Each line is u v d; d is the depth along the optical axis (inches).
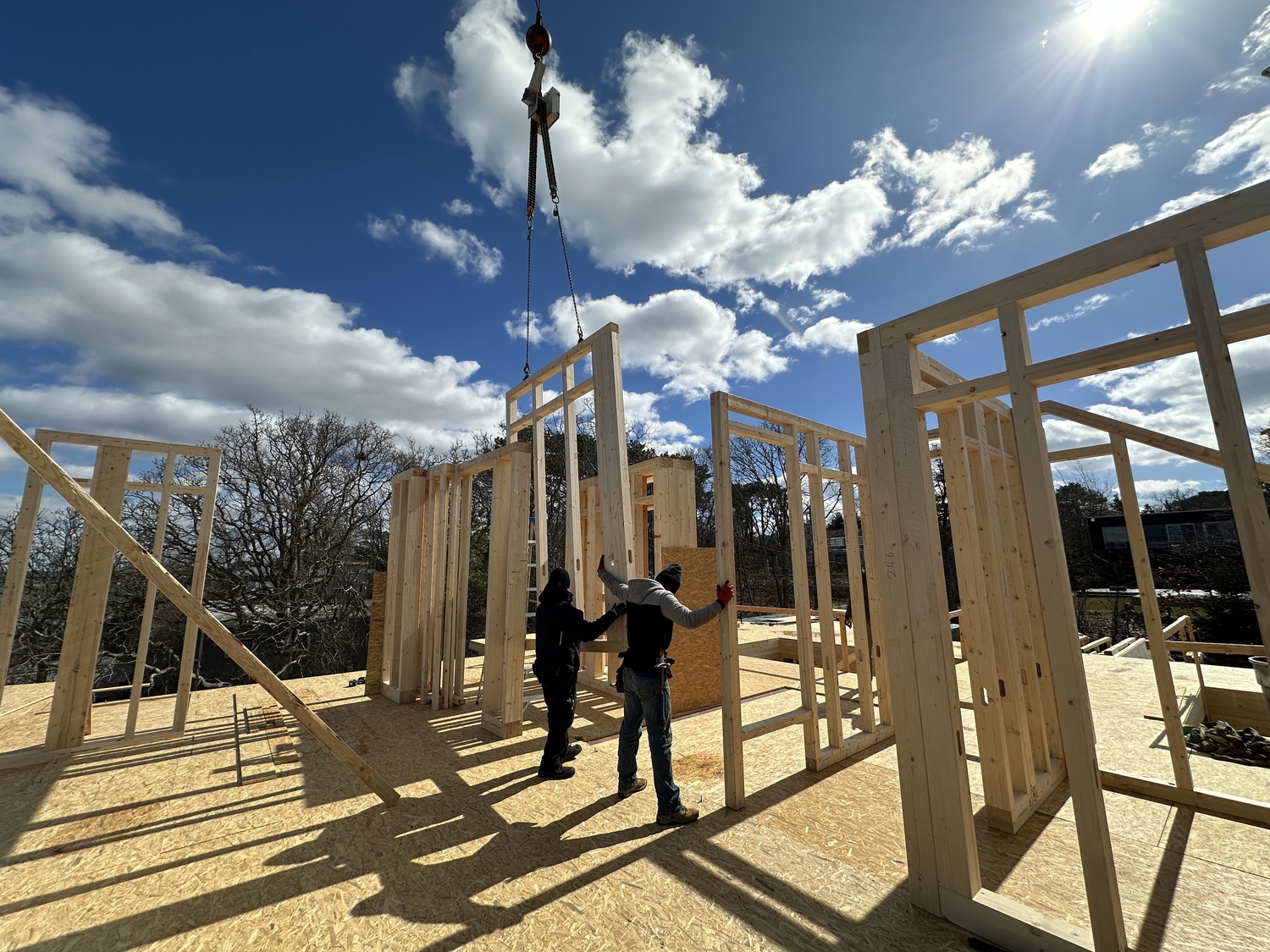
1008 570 156.6
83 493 108.2
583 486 325.1
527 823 130.2
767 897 100.2
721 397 149.0
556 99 290.0
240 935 90.3
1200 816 131.0
